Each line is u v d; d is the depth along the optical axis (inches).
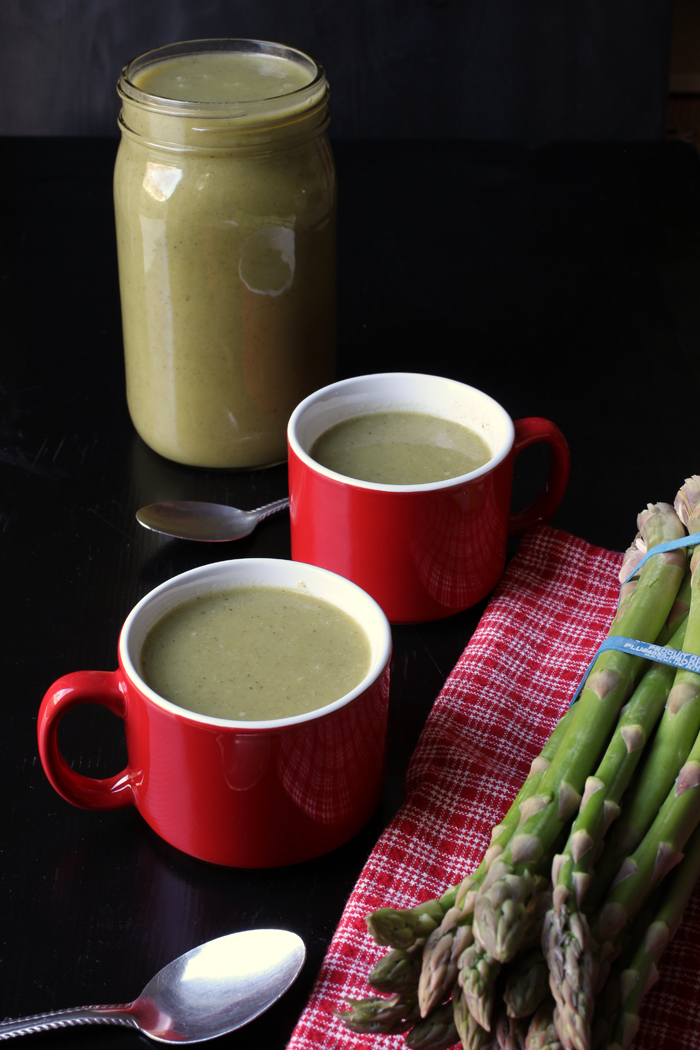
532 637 36.8
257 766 32.0
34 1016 31.4
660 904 31.6
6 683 36.0
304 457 36.3
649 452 41.5
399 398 38.5
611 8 56.2
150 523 39.0
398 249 48.4
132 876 33.3
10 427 41.9
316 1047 31.2
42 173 50.9
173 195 37.5
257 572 34.6
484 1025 29.9
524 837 31.0
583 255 48.3
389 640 33.1
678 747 32.3
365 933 32.3
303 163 38.2
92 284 46.8
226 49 40.4
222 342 38.7
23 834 33.8
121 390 43.3
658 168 52.1
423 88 57.1
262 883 33.2
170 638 33.7
